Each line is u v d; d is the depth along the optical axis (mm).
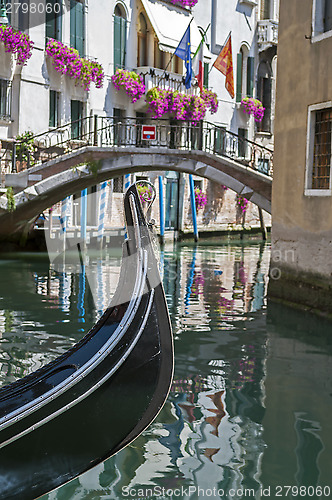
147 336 3816
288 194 10492
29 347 7422
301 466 4508
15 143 15523
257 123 26312
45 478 3498
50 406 3451
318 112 9883
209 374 6559
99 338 3797
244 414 5441
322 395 5953
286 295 10500
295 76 10367
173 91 21297
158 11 20969
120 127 20188
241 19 24969
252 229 26125
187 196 23078
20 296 10602
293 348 7633
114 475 4352
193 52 22000
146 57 21172
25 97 16984
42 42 17328
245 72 25500
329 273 9297
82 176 15500
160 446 4801
